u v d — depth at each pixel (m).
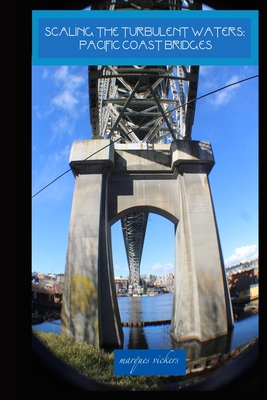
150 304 72.75
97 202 19.47
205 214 19.78
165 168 22.36
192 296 18.64
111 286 19.44
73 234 18.83
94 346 16.28
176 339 19.14
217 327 17.42
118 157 22.56
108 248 20.28
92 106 19.31
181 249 20.17
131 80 32.41
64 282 18.08
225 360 12.47
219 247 19.64
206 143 21.23
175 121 26.98
